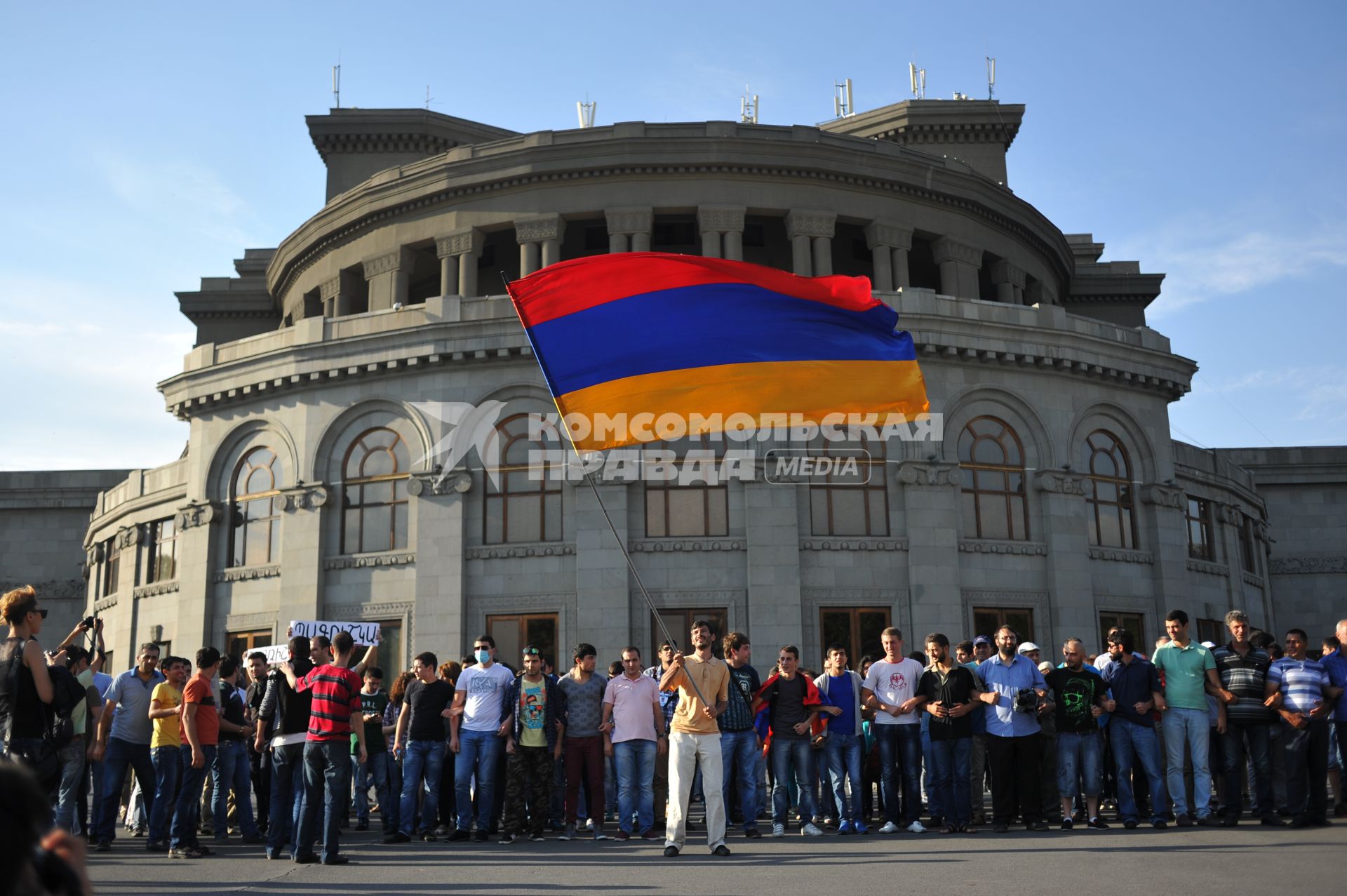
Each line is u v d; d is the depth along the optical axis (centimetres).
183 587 3269
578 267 1480
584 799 1755
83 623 1546
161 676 1588
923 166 3916
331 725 1258
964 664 1562
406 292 3997
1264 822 1455
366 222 4084
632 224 3734
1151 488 3331
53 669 1124
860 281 1527
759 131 3809
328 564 3080
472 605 2952
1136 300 4959
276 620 3103
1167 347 3447
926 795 1609
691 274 1495
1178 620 1498
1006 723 1494
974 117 4891
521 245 3784
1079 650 1509
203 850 1381
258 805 1692
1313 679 1421
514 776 1505
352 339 3111
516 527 2980
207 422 3350
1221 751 1491
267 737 1349
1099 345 3262
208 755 1440
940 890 949
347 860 1259
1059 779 1488
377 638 2230
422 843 1509
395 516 3069
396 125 4844
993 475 3136
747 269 1505
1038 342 3173
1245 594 3847
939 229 3994
